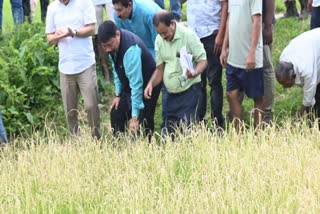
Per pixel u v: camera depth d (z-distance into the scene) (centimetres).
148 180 855
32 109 1219
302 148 889
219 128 1015
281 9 1627
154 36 1026
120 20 1027
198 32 1071
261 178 817
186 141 945
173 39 958
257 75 1000
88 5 1033
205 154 902
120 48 950
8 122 1152
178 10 1403
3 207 816
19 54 1227
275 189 790
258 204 762
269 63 1043
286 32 1424
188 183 838
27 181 870
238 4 982
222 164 876
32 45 1251
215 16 1065
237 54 995
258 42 985
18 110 1177
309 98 955
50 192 852
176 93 983
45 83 1236
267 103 1062
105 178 878
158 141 1028
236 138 938
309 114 984
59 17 1033
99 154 927
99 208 806
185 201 781
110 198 809
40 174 888
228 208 762
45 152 938
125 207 780
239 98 1028
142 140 973
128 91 999
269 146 901
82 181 868
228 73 1016
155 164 898
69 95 1071
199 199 775
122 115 1012
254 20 977
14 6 1504
